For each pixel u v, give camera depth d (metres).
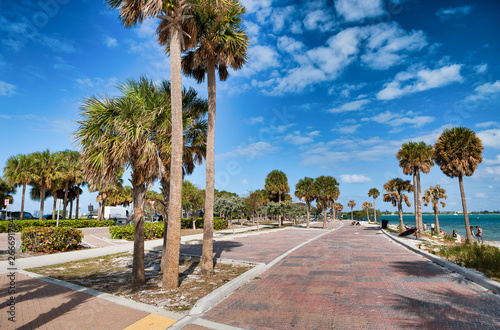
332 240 20.95
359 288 7.16
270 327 4.79
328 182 41.72
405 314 5.30
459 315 5.22
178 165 7.29
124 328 4.62
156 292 6.82
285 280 8.14
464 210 23.56
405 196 44.19
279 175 49.59
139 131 7.49
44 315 5.09
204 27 9.37
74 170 32.69
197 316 5.28
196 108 10.49
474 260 9.38
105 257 12.13
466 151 23.27
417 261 11.12
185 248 15.54
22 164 28.66
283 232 31.94
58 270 9.43
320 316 5.27
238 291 7.02
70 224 30.02
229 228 37.56
